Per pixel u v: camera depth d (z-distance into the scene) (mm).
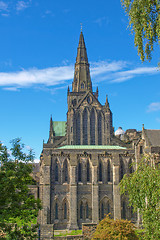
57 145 125500
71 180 95125
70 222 92625
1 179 40219
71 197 94125
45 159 95938
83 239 67688
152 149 87062
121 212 95625
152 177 31844
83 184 96750
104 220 56719
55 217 93875
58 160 97000
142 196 32906
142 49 30062
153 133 94125
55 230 91688
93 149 98750
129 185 35469
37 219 93688
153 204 31359
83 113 130125
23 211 43531
